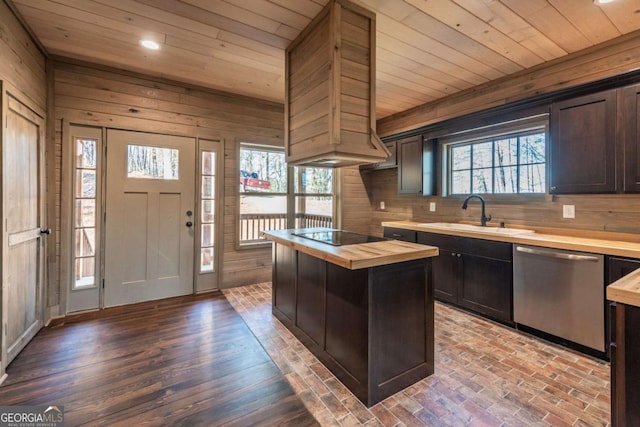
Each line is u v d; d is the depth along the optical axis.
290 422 1.59
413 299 1.89
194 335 2.56
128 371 2.03
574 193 2.42
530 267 2.52
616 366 1.11
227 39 2.52
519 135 3.15
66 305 2.98
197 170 3.65
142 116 3.30
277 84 3.52
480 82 3.35
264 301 3.41
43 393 1.78
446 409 1.67
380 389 1.75
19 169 2.24
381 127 4.93
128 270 3.30
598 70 2.53
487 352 2.28
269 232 2.87
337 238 2.44
